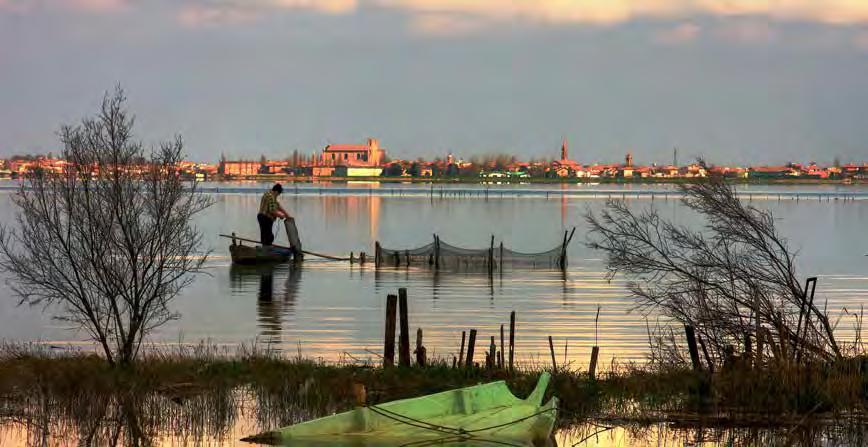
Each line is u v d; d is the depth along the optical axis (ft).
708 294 126.00
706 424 103.91
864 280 253.85
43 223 124.98
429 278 254.27
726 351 117.29
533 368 126.21
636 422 104.58
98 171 123.65
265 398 110.63
